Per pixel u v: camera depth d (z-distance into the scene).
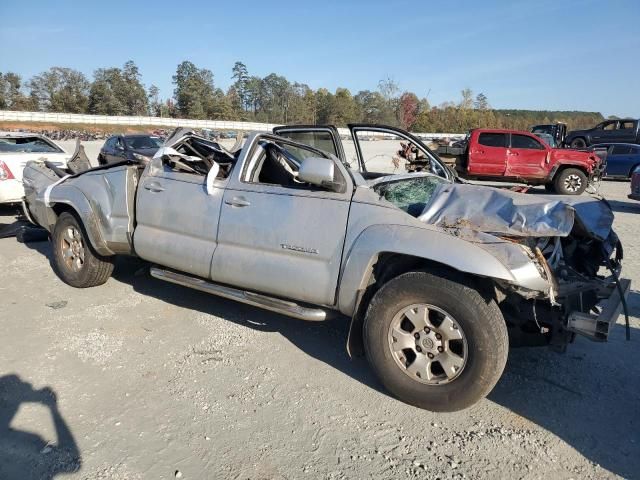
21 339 4.18
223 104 106.62
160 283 5.68
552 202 3.23
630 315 4.88
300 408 3.27
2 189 8.41
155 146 15.18
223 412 3.21
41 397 3.33
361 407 3.30
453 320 3.08
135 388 3.47
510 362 3.95
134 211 4.82
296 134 6.46
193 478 2.63
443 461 2.79
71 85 104.25
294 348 4.13
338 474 2.68
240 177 4.15
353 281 3.44
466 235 3.16
